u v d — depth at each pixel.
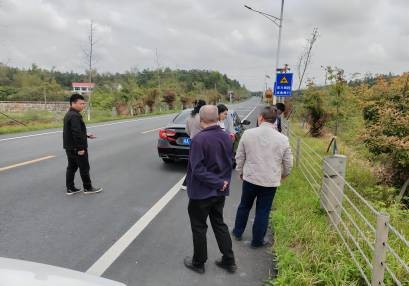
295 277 3.80
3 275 2.19
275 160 4.57
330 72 16.23
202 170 3.80
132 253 4.45
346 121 16.19
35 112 26.89
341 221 4.75
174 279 3.91
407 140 7.02
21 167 8.67
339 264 3.96
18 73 78.94
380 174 8.10
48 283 2.17
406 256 4.29
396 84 8.07
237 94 116.94
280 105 10.50
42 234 4.88
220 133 3.94
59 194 6.68
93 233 4.99
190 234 5.09
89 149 11.79
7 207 5.87
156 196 6.84
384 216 3.31
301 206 6.13
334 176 5.27
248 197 4.80
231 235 5.11
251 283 3.89
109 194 6.84
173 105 48.84
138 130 18.33
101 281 2.32
